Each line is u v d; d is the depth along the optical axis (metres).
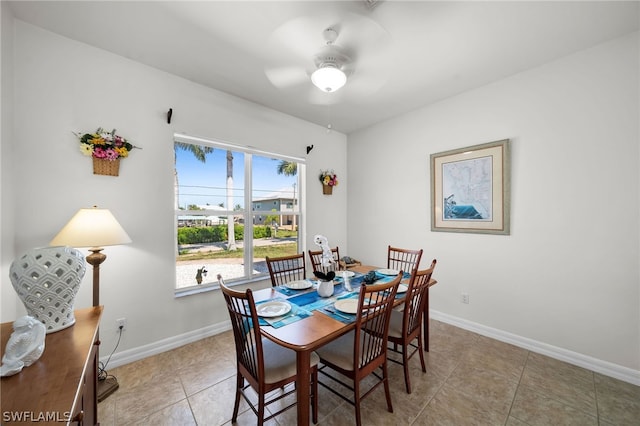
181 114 2.41
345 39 1.86
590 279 2.02
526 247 2.32
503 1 1.53
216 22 1.71
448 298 2.87
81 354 0.96
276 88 2.61
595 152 1.99
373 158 3.66
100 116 1.99
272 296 1.85
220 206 2.83
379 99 2.87
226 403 1.68
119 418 1.54
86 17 1.67
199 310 2.52
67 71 1.87
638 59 1.81
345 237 4.02
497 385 1.83
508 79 2.40
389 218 3.48
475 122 2.63
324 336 1.27
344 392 1.78
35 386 0.77
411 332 1.85
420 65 2.21
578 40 1.90
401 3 1.53
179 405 1.65
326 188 3.70
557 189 2.16
